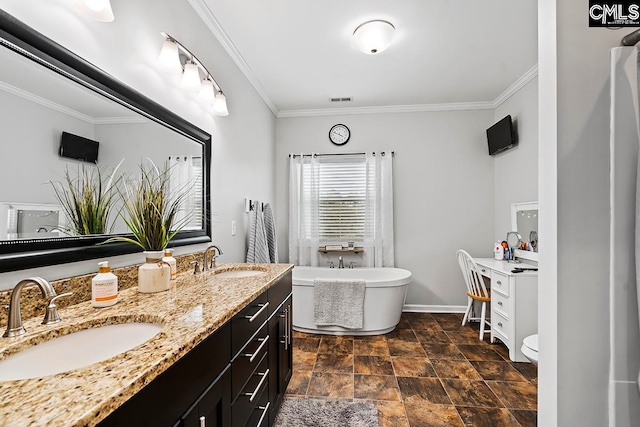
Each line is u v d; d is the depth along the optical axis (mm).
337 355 2654
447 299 3926
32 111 969
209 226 2160
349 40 2508
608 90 932
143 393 642
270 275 1773
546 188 996
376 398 2008
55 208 1047
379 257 3949
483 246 3881
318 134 4125
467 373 2336
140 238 1367
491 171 3885
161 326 982
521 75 3145
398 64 2906
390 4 2084
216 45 2332
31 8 991
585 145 934
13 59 916
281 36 2441
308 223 4082
